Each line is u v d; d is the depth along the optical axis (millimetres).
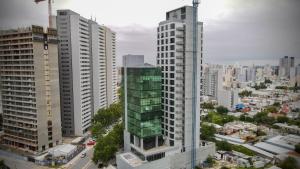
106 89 196750
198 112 105938
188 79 101125
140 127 100000
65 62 144250
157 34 108562
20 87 119688
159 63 108875
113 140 116875
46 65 121000
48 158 111562
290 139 125625
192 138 104812
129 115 110625
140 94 98188
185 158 103938
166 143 108562
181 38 98812
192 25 99062
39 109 117750
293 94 198000
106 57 193875
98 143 112812
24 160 114312
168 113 105812
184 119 102812
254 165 99875
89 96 160250
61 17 141750
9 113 125500
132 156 99750
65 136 148625
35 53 114812
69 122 148000
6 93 124812
